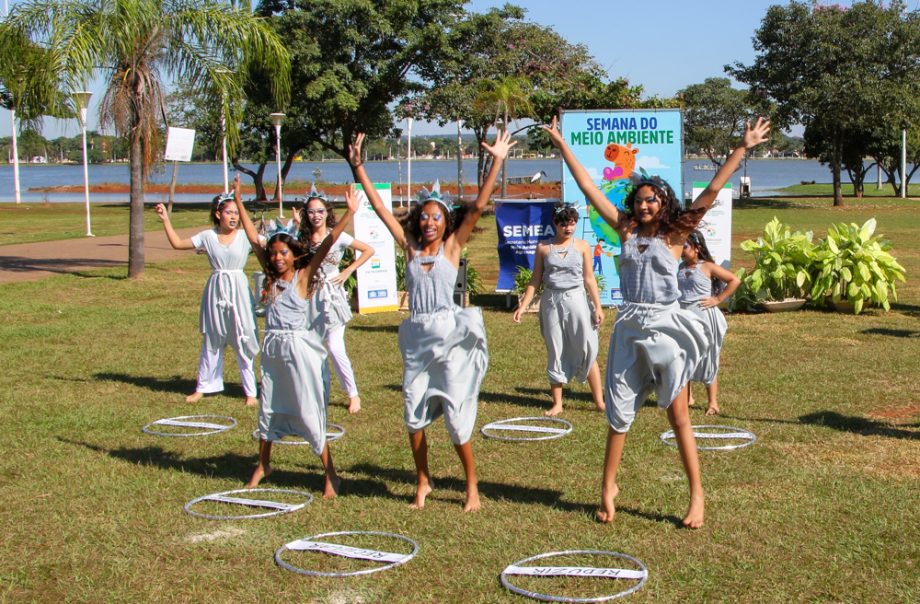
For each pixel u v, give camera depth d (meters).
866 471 6.48
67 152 172.12
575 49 39.97
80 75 16.66
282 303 6.16
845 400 8.53
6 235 30.38
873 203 47.34
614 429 5.53
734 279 7.67
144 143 18.45
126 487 6.36
